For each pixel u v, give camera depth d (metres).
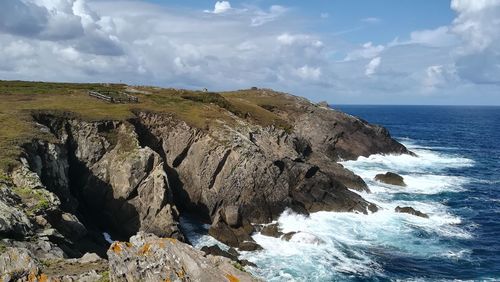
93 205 47.84
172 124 59.94
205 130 57.22
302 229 47.81
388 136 96.81
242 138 55.62
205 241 44.62
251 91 120.38
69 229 32.34
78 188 48.97
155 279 16.33
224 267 16.08
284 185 52.81
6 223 25.47
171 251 16.77
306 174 56.19
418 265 39.56
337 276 36.84
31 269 19.72
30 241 26.23
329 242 44.31
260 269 37.66
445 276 37.50
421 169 82.94
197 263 15.80
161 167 46.59
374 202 58.88
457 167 86.38
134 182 46.41
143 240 18.28
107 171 48.94
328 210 53.53
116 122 53.81
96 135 51.78
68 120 52.56
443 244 44.81
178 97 77.44
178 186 55.28
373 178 71.94
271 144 60.66
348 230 47.78
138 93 78.00
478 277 37.44
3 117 48.03
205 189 53.22
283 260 39.78
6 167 34.72
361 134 92.50
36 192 32.28
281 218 50.88
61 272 20.31
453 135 154.88
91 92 70.81
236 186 51.94
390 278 36.78
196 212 53.41
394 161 88.62
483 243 45.38
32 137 42.25
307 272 37.38
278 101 104.62
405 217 52.72
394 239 45.62
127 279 17.33
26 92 69.62
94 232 43.88
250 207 50.69
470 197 63.53
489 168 86.38
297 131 88.94
